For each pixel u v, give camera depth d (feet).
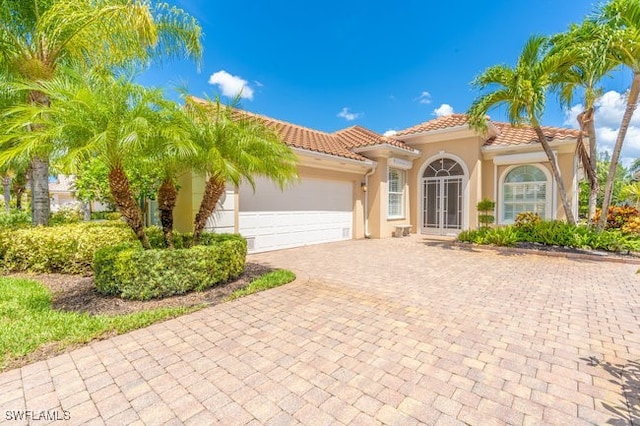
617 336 14.01
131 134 15.40
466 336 13.94
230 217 32.17
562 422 8.61
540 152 45.21
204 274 19.81
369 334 14.11
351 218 48.34
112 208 45.78
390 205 52.26
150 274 18.04
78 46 27.55
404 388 10.14
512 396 9.73
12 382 10.32
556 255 33.24
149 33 27.04
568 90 37.96
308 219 41.63
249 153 20.99
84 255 23.20
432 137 52.26
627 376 10.83
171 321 15.43
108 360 11.76
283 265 28.84
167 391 9.96
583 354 12.37
